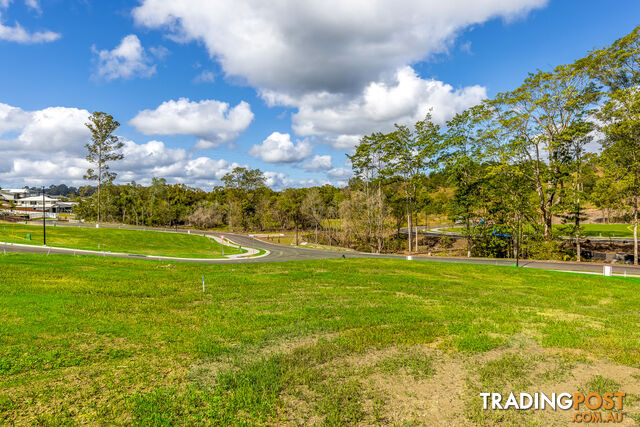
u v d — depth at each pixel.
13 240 41.06
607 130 35.72
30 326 10.35
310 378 8.25
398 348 10.52
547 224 44.72
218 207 107.25
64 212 124.44
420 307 15.69
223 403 7.01
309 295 17.88
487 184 48.44
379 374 8.69
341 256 48.00
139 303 14.56
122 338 10.27
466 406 7.23
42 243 42.34
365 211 65.56
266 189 114.00
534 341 11.40
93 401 6.80
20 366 7.93
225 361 9.09
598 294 20.05
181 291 17.73
